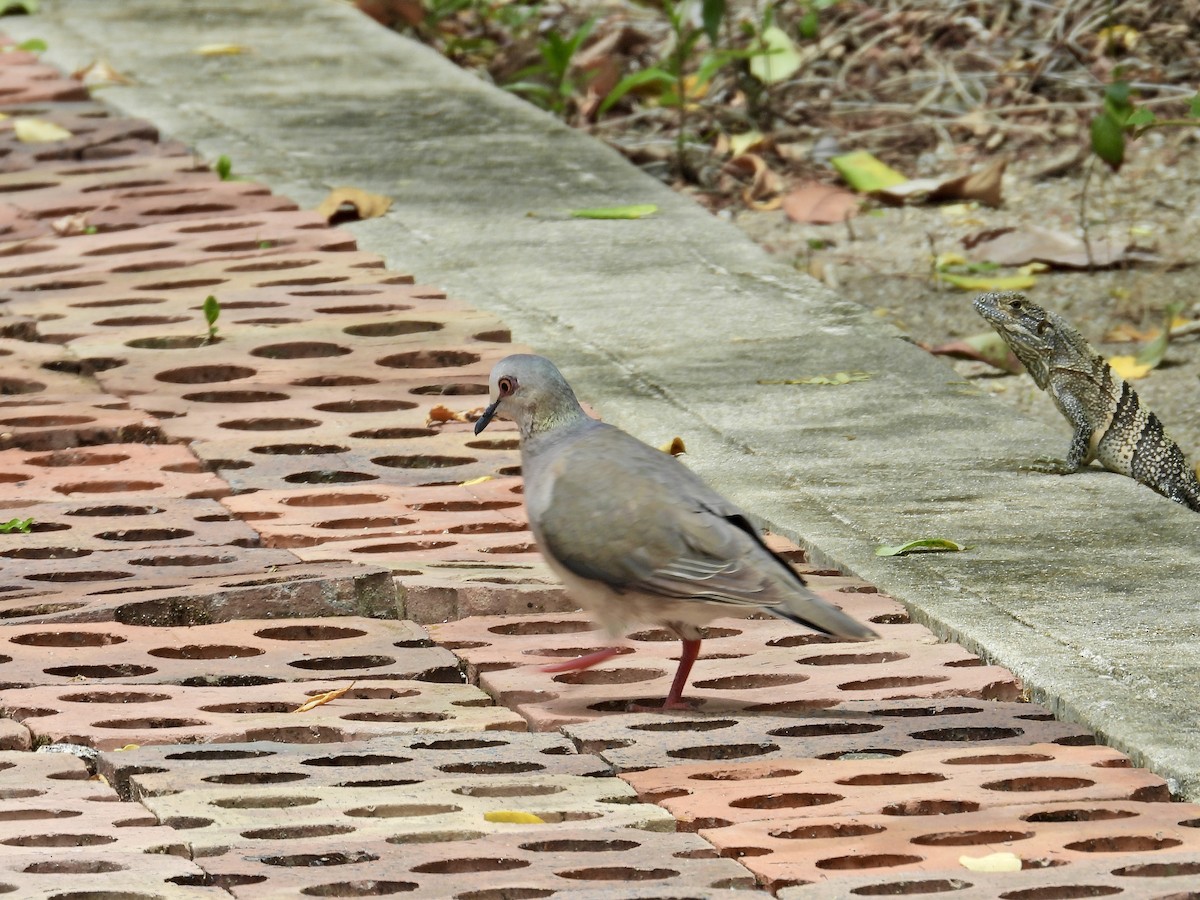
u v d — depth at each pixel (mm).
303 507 10938
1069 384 13078
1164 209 18781
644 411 12469
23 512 10688
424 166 18078
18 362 12992
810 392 12906
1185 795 7660
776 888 6652
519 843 6977
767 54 20422
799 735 8250
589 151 18734
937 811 7418
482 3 25078
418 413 12430
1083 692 8547
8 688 8547
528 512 8859
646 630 9594
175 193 17016
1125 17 22234
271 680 8781
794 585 8070
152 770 7641
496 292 14844
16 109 19656
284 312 14117
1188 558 10305
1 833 6957
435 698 8617
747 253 15922
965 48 22438
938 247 18156
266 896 6461
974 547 10477
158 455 11664
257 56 22016
